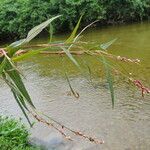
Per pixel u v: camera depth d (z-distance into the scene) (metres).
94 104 10.74
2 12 24.52
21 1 24.88
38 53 1.31
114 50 16.94
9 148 7.36
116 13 25.12
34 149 7.62
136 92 11.15
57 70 14.91
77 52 1.34
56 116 10.18
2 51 1.30
